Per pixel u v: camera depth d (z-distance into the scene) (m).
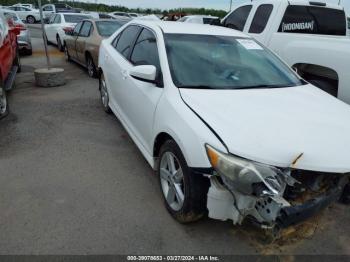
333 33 6.72
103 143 4.80
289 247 2.86
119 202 3.39
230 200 2.54
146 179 3.85
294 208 2.38
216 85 3.38
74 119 5.74
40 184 3.68
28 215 3.15
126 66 4.45
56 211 3.22
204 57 3.68
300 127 2.67
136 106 3.90
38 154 4.39
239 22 7.00
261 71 3.77
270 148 2.42
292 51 5.40
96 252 2.73
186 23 4.50
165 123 3.05
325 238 2.98
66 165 4.12
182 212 2.94
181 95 3.13
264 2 6.35
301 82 3.91
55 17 14.66
